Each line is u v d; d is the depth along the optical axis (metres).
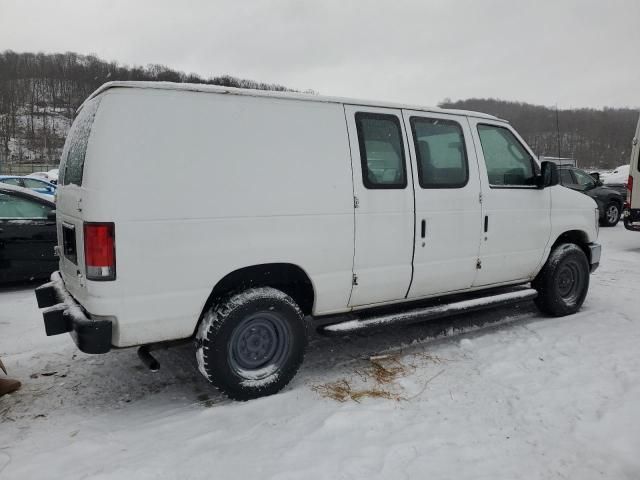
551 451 2.91
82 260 3.12
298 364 3.71
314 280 3.75
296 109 3.65
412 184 4.16
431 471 2.70
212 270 3.29
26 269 6.41
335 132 3.79
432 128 4.36
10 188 6.48
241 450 2.89
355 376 3.95
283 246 3.54
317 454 2.85
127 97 3.05
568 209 5.41
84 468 2.71
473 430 3.12
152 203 3.07
